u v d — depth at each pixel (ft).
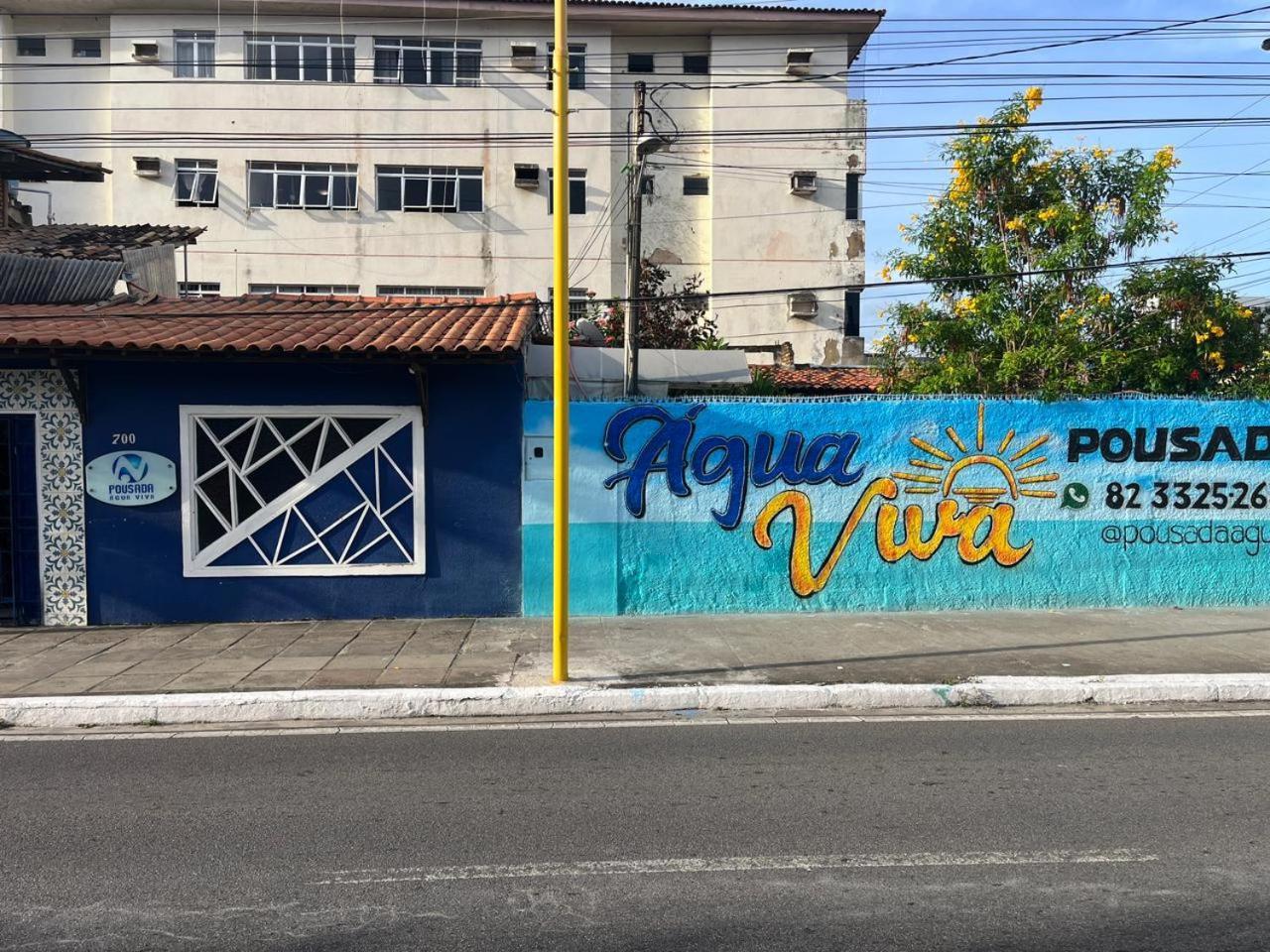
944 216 41.81
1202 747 21.42
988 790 18.47
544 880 14.51
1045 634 31.63
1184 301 39.42
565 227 25.91
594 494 34.58
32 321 35.09
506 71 91.45
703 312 82.89
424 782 19.08
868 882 14.37
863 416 35.22
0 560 33.37
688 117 95.71
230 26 88.94
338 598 34.06
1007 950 12.31
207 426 33.55
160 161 88.02
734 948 12.39
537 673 26.73
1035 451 35.65
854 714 24.48
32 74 89.40
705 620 33.81
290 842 16.02
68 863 15.23
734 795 18.22
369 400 33.86
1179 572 36.27
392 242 90.48
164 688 25.34
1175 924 12.96
